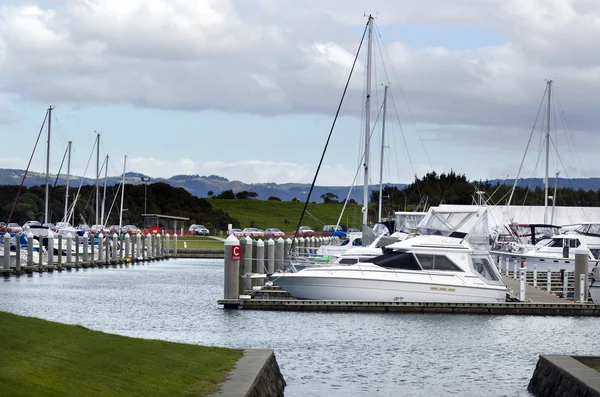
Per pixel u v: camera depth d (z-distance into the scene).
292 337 33.41
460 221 45.72
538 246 69.62
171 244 117.25
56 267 71.12
